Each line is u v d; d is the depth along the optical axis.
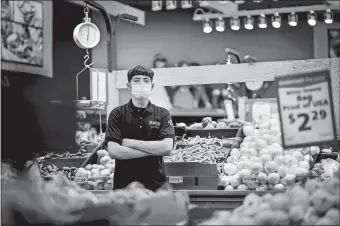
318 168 4.11
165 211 2.34
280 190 3.77
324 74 3.16
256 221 2.31
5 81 6.70
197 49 12.06
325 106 3.15
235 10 11.19
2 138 6.66
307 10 9.90
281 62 5.32
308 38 12.16
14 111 6.98
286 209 2.40
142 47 11.84
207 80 5.57
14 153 6.12
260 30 12.16
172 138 3.76
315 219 2.36
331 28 12.12
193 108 10.91
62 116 7.01
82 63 9.31
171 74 5.66
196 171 4.14
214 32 12.04
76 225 2.54
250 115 6.20
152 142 3.66
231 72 5.49
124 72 5.87
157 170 3.73
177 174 4.16
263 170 4.07
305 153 4.40
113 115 3.79
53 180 2.60
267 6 12.04
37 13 7.61
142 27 11.84
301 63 5.23
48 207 2.30
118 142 3.74
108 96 5.82
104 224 2.86
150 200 2.35
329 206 2.39
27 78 7.41
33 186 2.39
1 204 2.41
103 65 10.33
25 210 2.35
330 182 2.50
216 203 3.80
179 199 2.41
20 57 7.19
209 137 5.26
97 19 10.31
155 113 3.80
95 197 2.43
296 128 3.20
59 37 8.64
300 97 3.20
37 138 7.04
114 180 3.74
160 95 10.59
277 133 4.58
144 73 3.74
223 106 11.05
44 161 4.85
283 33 12.18
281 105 3.22
